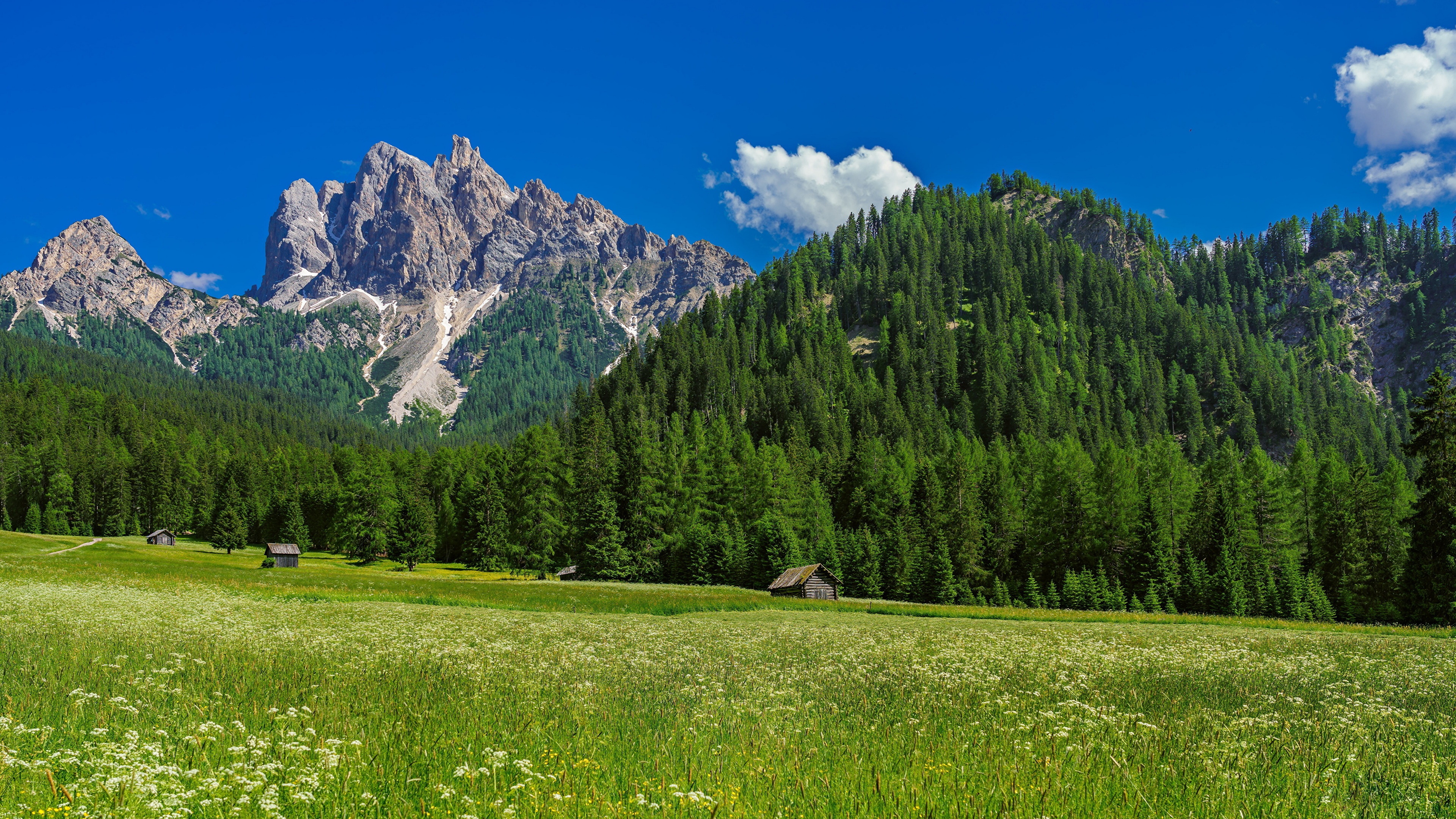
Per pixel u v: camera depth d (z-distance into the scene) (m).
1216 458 99.88
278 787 7.70
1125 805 8.06
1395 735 12.05
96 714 10.51
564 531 91.00
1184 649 27.11
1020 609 56.66
